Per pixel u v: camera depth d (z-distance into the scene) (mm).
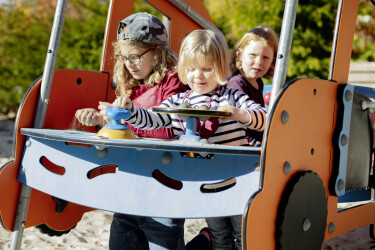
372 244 2471
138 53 1994
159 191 1476
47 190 1658
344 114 1672
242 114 1520
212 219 2041
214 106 1717
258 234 1328
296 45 5766
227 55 1708
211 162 1449
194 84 1685
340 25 1688
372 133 2055
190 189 1451
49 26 7719
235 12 6055
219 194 1434
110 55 2307
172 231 1719
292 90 1422
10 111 8469
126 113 1521
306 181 1460
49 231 2170
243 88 2195
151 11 6473
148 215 1468
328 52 5840
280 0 5793
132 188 1498
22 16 7750
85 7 6883
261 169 1339
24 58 7551
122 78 2146
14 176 1776
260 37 2299
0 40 7680
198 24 2756
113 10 2320
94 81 2189
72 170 1607
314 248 1528
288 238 1398
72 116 2070
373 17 6383
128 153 1515
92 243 2389
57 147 1653
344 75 1737
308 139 1524
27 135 1726
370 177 2229
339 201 2674
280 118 1379
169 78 2047
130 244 1821
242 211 1398
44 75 1821
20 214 1819
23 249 2270
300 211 1442
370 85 4422
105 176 1539
